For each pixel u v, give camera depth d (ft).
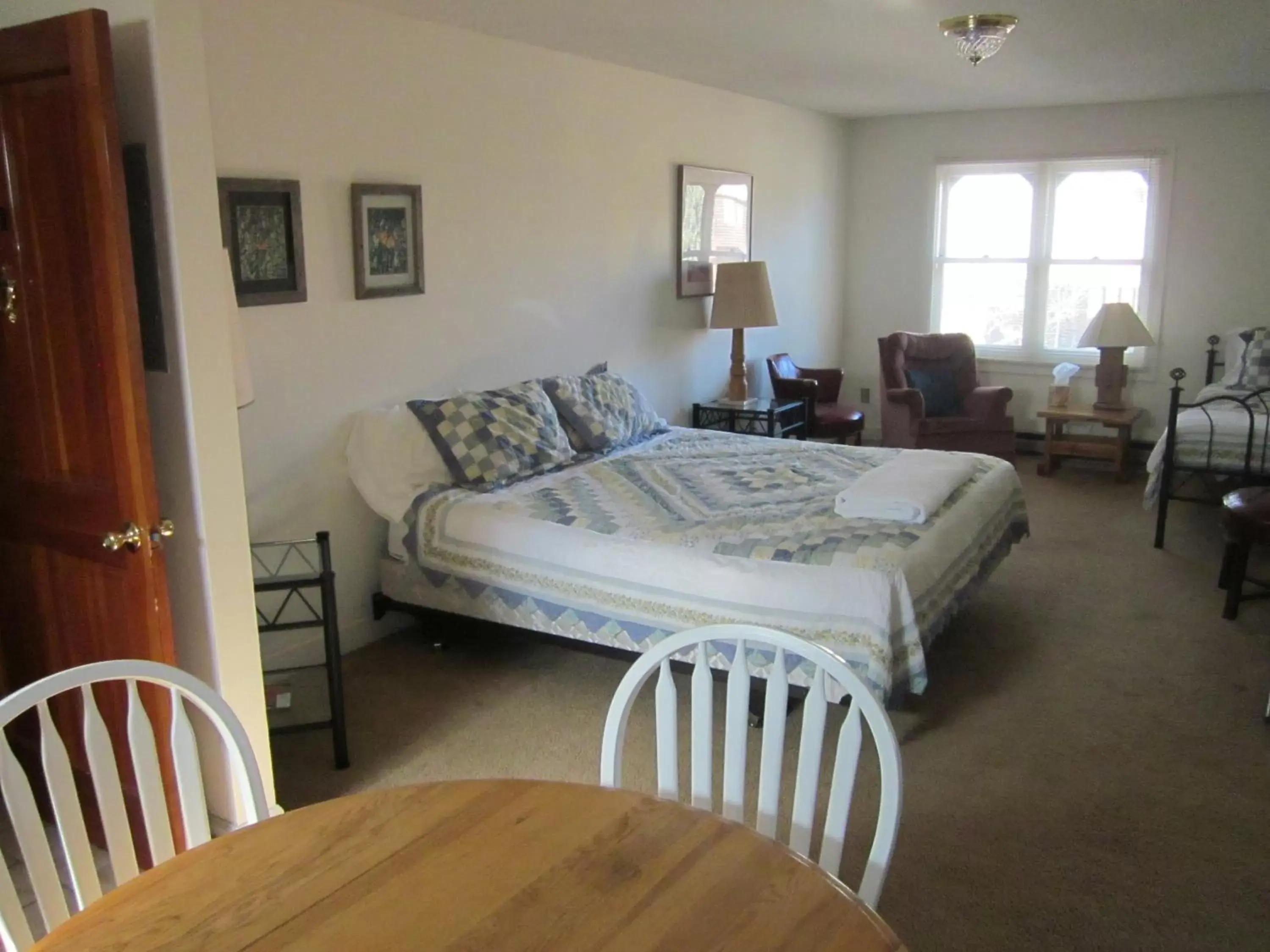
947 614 10.22
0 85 7.05
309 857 4.29
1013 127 21.63
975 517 11.35
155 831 5.20
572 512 11.01
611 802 4.69
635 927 3.84
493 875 4.16
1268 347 18.76
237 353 8.65
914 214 23.02
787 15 12.22
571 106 14.71
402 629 12.78
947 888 7.66
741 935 3.80
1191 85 18.22
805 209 21.93
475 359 13.62
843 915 3.92
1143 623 12.71
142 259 7.07
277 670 10.18
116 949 3.76
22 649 8.28
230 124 10.24
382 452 11.84
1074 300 21.93
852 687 4.99
